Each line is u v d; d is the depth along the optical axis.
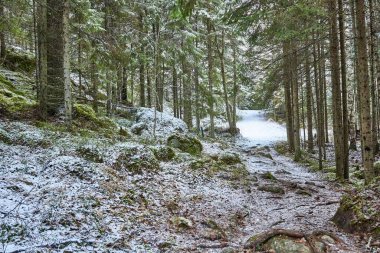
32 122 13.84
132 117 24.19
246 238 7.32
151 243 6.48
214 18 27.50
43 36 14.77
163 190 10.16
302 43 17.72
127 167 10.98
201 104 29.17
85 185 8.49
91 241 5.94
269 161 22.00
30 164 9.16
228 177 13.43
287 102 27.86
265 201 10.85
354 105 32.94
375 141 20.66
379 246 6.29
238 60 35.12
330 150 28.42
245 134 42.97
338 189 13.05
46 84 14.95
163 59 23.41
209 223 7.91
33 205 6.82
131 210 7.98
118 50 17.34
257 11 11.97
